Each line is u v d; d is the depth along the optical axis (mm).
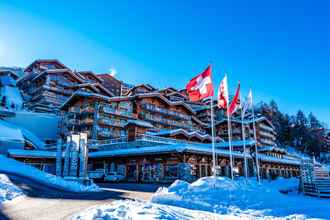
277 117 110125
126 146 36938
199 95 20203
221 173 35406
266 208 12570
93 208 9195
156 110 62594
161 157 31297
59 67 80312
